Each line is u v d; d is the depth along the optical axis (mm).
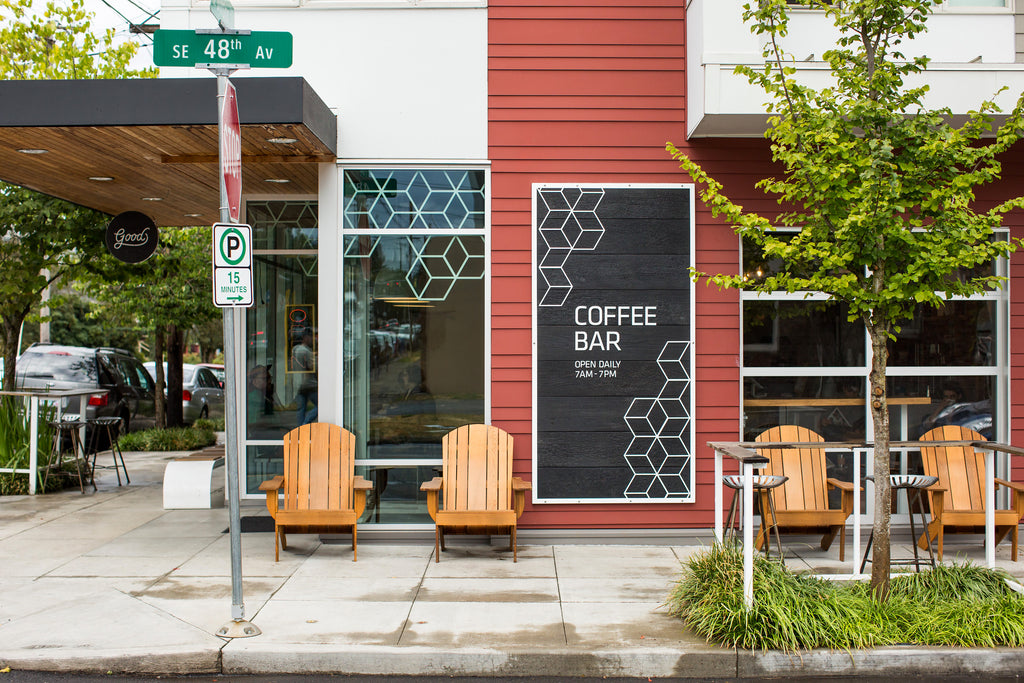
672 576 6387
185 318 15414
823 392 7676
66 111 6184
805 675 4777
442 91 7543
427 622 5270
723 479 6203
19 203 10664
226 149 4965
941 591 5492
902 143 5379
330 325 7496
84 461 10633
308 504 7062
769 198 7508
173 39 4961
